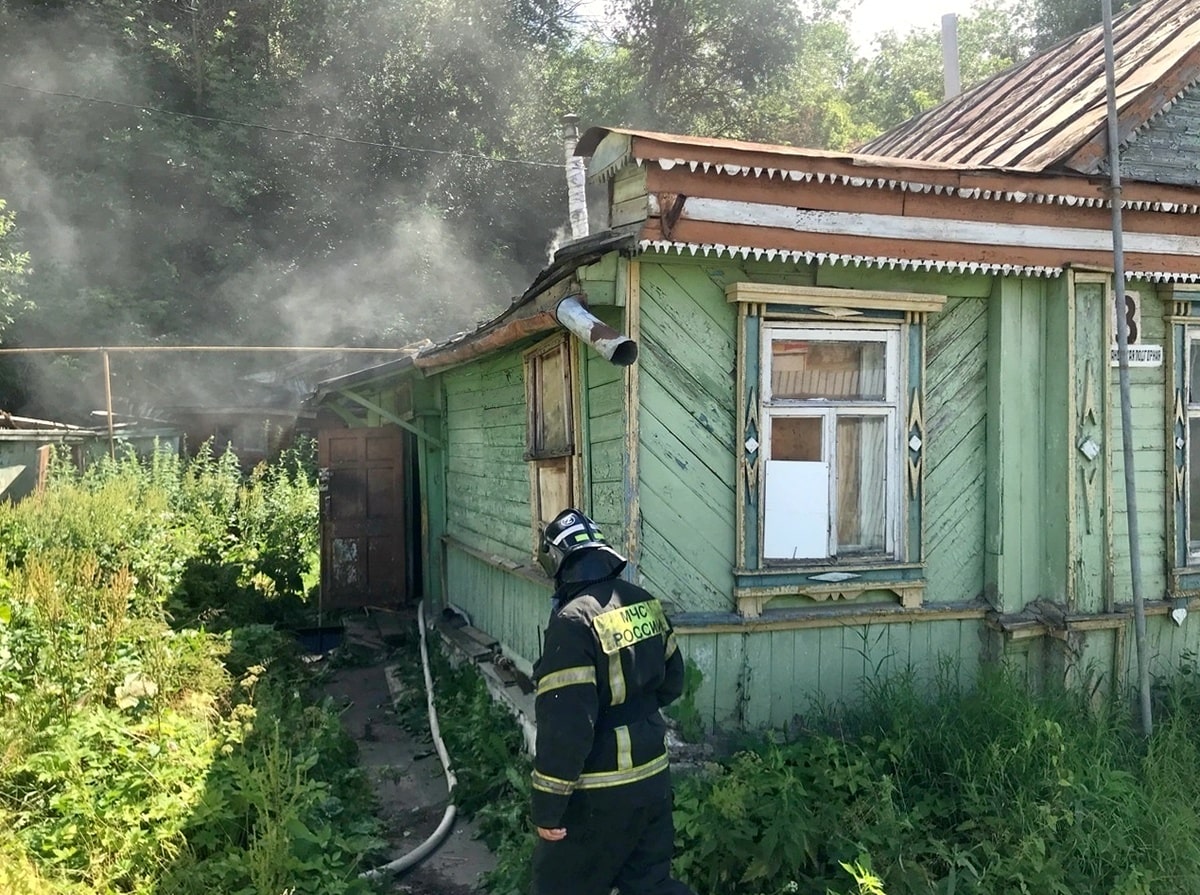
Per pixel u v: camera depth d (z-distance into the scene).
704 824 4.09
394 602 10.83
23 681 5.30
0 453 11.77
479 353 6.78
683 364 5.04
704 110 29.98
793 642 5.23
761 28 28.44
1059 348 5.54
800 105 30.70
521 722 6.18
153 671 5.87
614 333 4.41
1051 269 5.44
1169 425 5.94
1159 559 5.95
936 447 5.53
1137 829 4.32
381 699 7.98
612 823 3.35
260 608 10.07
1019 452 5.58
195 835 4.18
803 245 4.88
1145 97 5.69
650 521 5.00
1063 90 6.56
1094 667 5.55
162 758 4.77
